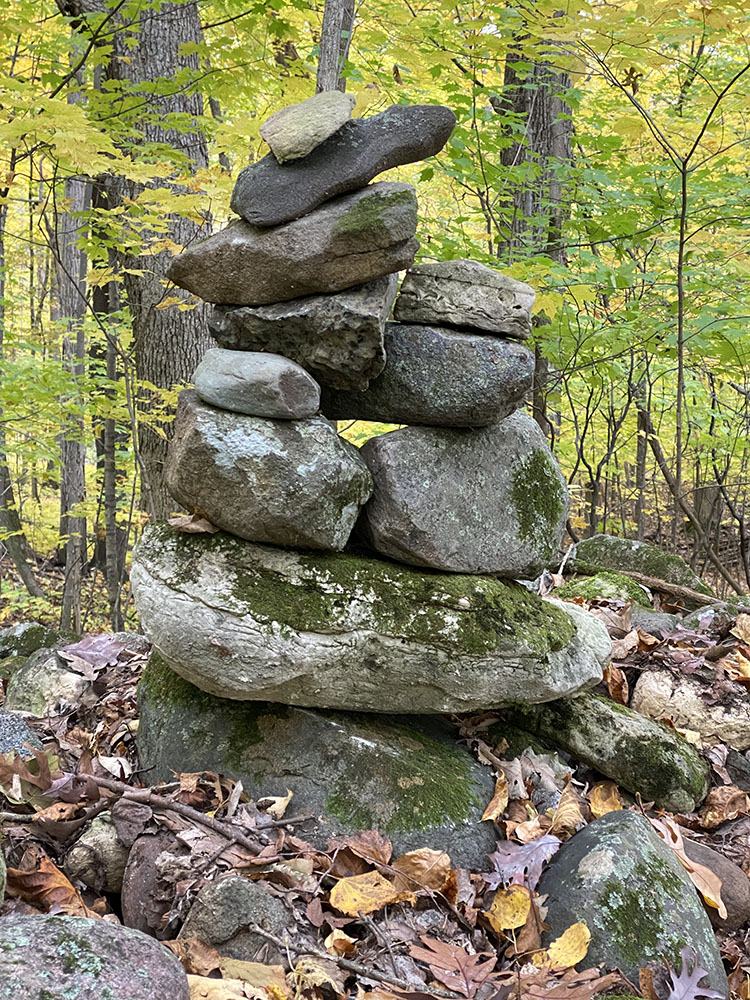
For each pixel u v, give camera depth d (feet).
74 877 6.91
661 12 9.36
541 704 8.87
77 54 12.51
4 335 21.42
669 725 9.48
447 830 7.19
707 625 11.53
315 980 5.66
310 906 6.31
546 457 8.55
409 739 7.96
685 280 13.12
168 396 13.25
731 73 13.85
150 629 7.26
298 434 7.04
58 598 27.35
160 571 7.29
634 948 6.30
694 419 20.80
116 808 7.16
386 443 7.66
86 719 9.46
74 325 20.54
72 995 4.53
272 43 13.75
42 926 4.99
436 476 7.72
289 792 7.30
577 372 16.98
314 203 6.82
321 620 7.09
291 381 6.89
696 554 20.83
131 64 13.57
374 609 7.29
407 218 6.74
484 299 7.64
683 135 13.51
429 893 6.65
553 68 12.44
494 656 7.53
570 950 6.15
